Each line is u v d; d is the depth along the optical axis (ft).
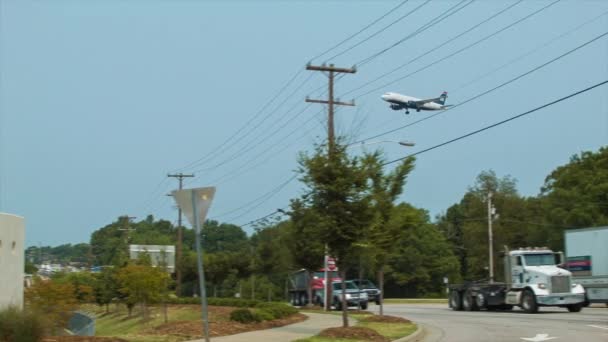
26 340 65.87
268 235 230.07
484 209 338.54
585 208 246.47
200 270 51.24
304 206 79.15
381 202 84.89
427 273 337.72
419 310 153.28
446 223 402.31
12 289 92.79
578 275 142.41
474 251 338.75
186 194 51.49
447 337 80.07
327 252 78.38
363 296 159.12
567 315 118.62
